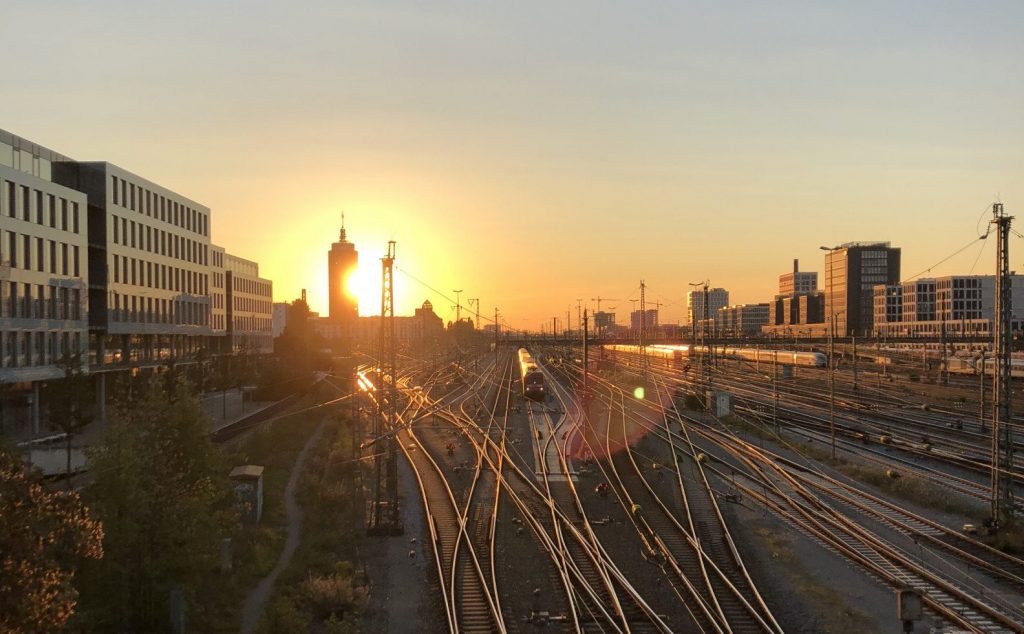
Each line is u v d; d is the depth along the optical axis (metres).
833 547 34.38
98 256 67.62
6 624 14.79
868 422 73.06
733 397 84.69
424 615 27.62
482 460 55.69
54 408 40.94
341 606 28.11
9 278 52.62
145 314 75.62
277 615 26.39
